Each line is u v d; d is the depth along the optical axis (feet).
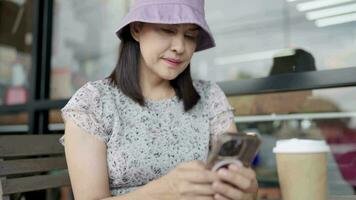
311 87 4.55
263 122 5.08
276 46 5.08
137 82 3.34
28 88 6.84
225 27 5.46
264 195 4.87
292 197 2.41
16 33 7.17
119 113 3.21
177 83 3.50
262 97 5.07
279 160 2.48
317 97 4.78
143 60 3.30
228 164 2.04
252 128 5.15
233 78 5.37
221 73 5.46
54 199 5.72
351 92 4.60
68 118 3.07
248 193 2.18
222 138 1.95
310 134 4.83
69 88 6.63
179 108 3.44
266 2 5.18
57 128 6.40
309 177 2.37
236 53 5.36
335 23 4.73
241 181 2.06
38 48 6.68
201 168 2.10
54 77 6.76
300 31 4.94
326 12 4.81
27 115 6.70
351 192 4.56
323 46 4.78
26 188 3.62
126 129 3.18
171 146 3.24
